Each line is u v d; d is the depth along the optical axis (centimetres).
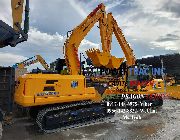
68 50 1155
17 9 937
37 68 879
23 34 970
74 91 899
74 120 882
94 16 1274
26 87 774
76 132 815
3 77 819
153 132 810
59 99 848
